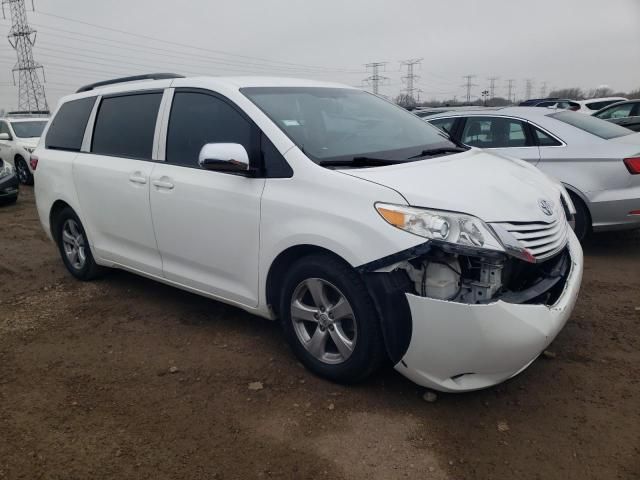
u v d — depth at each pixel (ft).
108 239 15.29
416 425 9.34
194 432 9.37
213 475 8.33
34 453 8.96
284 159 10.69
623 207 17.47
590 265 17.54
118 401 10.41
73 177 15.78
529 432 9.07
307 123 11.67
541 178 12.09
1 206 33.37
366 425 9.39
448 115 22.18
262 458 8.68
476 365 8.90
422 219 8.89
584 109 53.72
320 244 9.80
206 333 13.16
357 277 9.64
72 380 11.25
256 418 9.70
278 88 12.60
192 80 12.98
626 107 39.81
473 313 8.61
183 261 12.98
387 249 9.00
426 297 8.93
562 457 8.45
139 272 14.57
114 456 8.83
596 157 17.79
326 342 10.65
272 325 13.46
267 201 10.70
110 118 15.07
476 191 9.61
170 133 13.10
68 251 17.38
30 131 45.16
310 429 9.34
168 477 8.32
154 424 9.64
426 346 9.03
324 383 10.69
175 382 11.00
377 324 9.59
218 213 11.64
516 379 10.67
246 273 11.51
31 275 18.26
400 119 13.75
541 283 9.71
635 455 8.41
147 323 13.89
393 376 10.83
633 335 12.32
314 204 10.00
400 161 10.84
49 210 17.11
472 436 9.02
